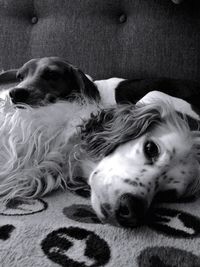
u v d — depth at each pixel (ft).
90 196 1.48
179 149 1.53
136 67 2.70
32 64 2.49
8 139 1.75
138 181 1.36
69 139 1.77
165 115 1.68
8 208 1.35
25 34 2.90
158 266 1.02
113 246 1.10
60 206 1.39
